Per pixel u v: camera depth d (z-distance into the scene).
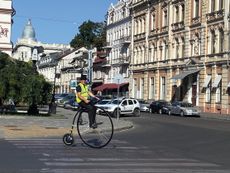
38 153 14.31
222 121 40.59
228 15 51.56
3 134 20.33
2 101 34.84
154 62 70.06
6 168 11.45
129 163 12.78
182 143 19.39
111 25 92.06
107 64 90.44
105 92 89.12
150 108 56.62
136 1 78.25
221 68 52.47
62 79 125.44
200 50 56.88
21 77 34.16
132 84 78.31
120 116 46.19
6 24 47.59
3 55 34.41
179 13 63.34
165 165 12.66
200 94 56.16
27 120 29.23
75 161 12.83
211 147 18.03
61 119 31.62
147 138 21.45
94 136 15.90
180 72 61.69
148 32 73.19
